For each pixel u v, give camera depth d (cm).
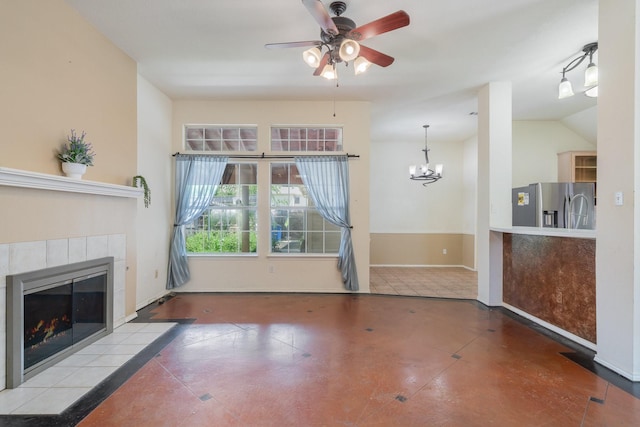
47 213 250
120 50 343
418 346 297
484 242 437
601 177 254
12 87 225
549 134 581
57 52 262
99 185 291
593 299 289
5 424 186
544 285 351
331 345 299
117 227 339
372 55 265
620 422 188
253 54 352
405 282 580
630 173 231
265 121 498
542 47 332
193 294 485
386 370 251
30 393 216
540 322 357
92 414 195
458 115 559
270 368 253
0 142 217
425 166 660
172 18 288
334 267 502
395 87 438
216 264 500
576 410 200
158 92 451
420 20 286
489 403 207
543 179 580
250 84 432
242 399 211
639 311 231
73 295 281
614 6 241
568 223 464
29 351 239
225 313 394
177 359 269
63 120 269
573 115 544
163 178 468
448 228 750
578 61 360
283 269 502
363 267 497
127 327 343
